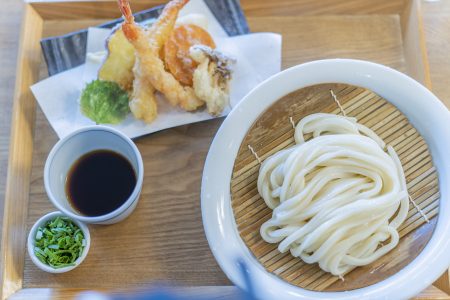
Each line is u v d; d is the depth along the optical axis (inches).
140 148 26.1
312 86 23.2
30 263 24.9
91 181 25.0
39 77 27.5
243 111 22.8
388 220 22.8
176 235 25.0
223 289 23.9
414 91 22.7
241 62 26.7
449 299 23.1
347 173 23.2
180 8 25.6
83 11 28.0
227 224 22.4
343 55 27.4
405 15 27.4
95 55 26.9
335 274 22.0
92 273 24.6
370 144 22.8
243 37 27.0
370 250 22.4
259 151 23.4
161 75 25.1
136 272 24.5
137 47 24.5
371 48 27.5
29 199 25.8
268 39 26.8
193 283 24.4
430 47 27.1
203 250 24.8
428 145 23.0
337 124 23.3
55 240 24.0
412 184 23.0
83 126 26.1
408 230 22.6
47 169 23.3
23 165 25.9
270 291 21.4
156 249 24.8
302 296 21.3
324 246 21.9
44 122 26.8
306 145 22.9
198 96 25.6
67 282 24.5
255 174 23.4
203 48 25.4
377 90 23.3
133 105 25.6
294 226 22.6
